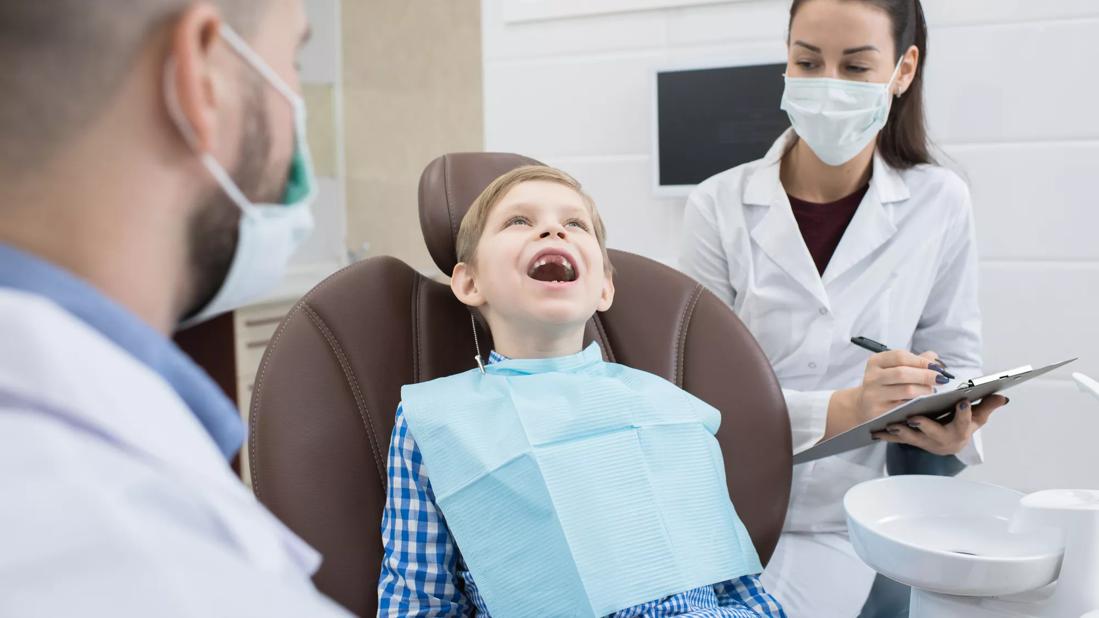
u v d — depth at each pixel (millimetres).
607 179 2064
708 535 1057
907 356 1207
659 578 990
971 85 1796
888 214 1462
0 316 308
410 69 2707
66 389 307
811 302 1476
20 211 349
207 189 394
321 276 2826
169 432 337
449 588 1041
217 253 417
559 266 1234
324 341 1134
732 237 1534
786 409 1216
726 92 1931
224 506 333
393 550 1041
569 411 1078
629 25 1996
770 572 1355
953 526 989
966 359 1503
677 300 1286
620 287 1308
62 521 266
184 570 276
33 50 337
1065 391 1796
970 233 1488
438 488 1033
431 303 1245
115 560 265
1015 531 866
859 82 1348
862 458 1428
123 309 362
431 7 2648
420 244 2799
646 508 1029
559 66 2061
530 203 1192
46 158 347
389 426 1138
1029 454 1832
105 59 347
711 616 946
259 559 340
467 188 1274
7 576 255
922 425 1161
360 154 2836
